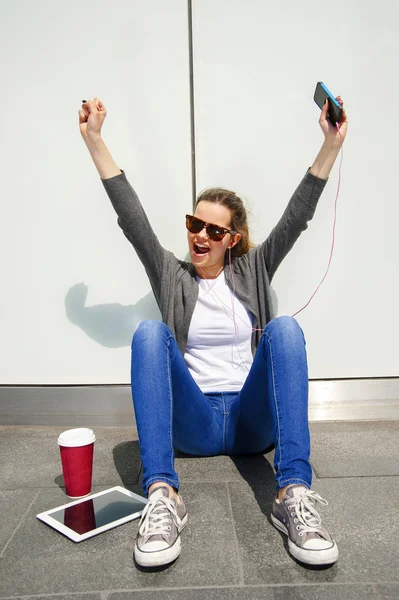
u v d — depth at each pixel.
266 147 2.55
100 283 2.63
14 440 2.46
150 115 2.54
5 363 2.68
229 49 2.50
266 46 2.50
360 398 2.65
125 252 2.61
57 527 1.65
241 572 1.44
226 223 2.12
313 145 2.55
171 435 1.67
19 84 2.54
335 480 1.98
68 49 2.52
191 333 2.09
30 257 2.62
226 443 2.07
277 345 1.68
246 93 2.53
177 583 1.40
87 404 2.64
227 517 1.72
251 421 1.96
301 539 1.46
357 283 2.63
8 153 2.58
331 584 1.39
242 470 2.07
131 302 2.63
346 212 2.60
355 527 1.66
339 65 2.52
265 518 1.71
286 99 2.53
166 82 2.53
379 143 2.56
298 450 1.60
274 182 2.57
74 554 1.54
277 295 2.64
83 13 2.50
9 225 2.61
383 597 1.33
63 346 2.66
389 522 1.69
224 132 2.55
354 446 2.30
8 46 2.53
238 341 2.10
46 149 2.57
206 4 2.48
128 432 2.54
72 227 2.61
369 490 1.90
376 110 2.54
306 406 1.64
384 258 2.62
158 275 2.14
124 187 2.01
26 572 1.46
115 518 1.70
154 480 1.59
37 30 2.52
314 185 2.04
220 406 2.03
